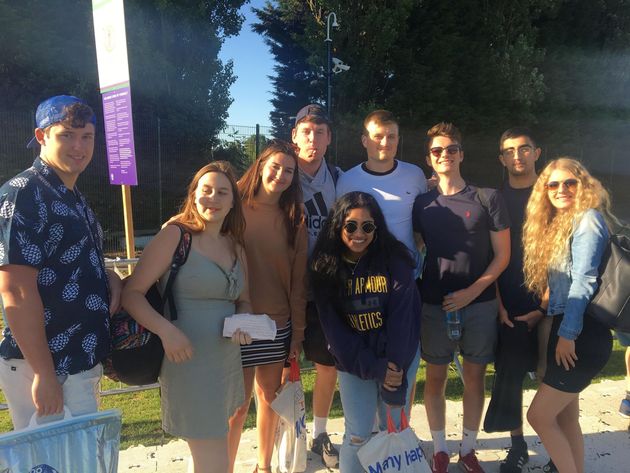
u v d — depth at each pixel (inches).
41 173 78.1
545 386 104.3
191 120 596.4
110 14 207.0
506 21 768.9
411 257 103.5
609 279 96.2
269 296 112.0
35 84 528.1
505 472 124.4
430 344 124.0
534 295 117.0
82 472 73.5
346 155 658.2
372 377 98.1
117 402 162.4
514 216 131.1
